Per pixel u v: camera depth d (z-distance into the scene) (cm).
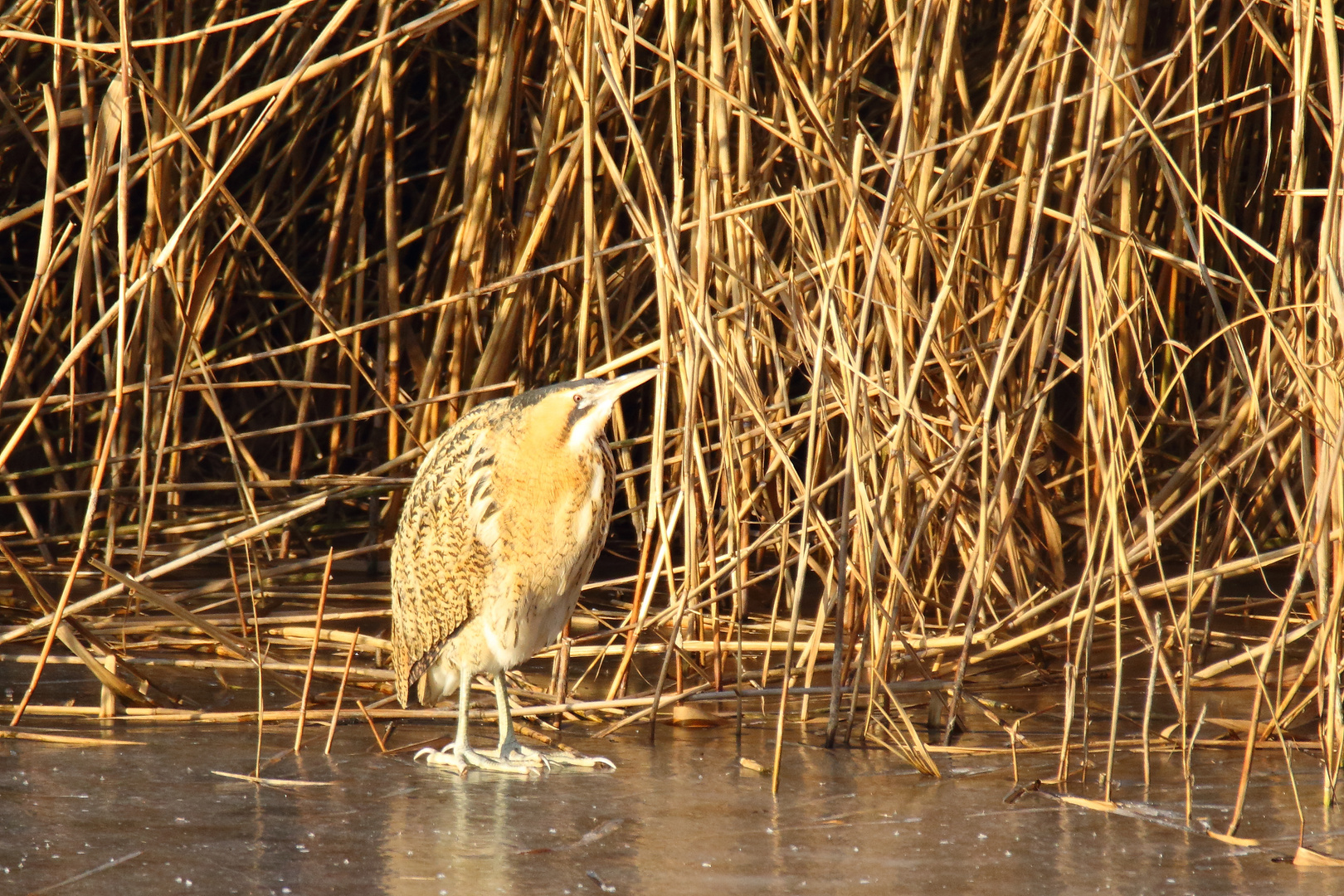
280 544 1430
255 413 1596
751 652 1030
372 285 1570
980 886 575
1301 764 778
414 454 1238
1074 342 1302
